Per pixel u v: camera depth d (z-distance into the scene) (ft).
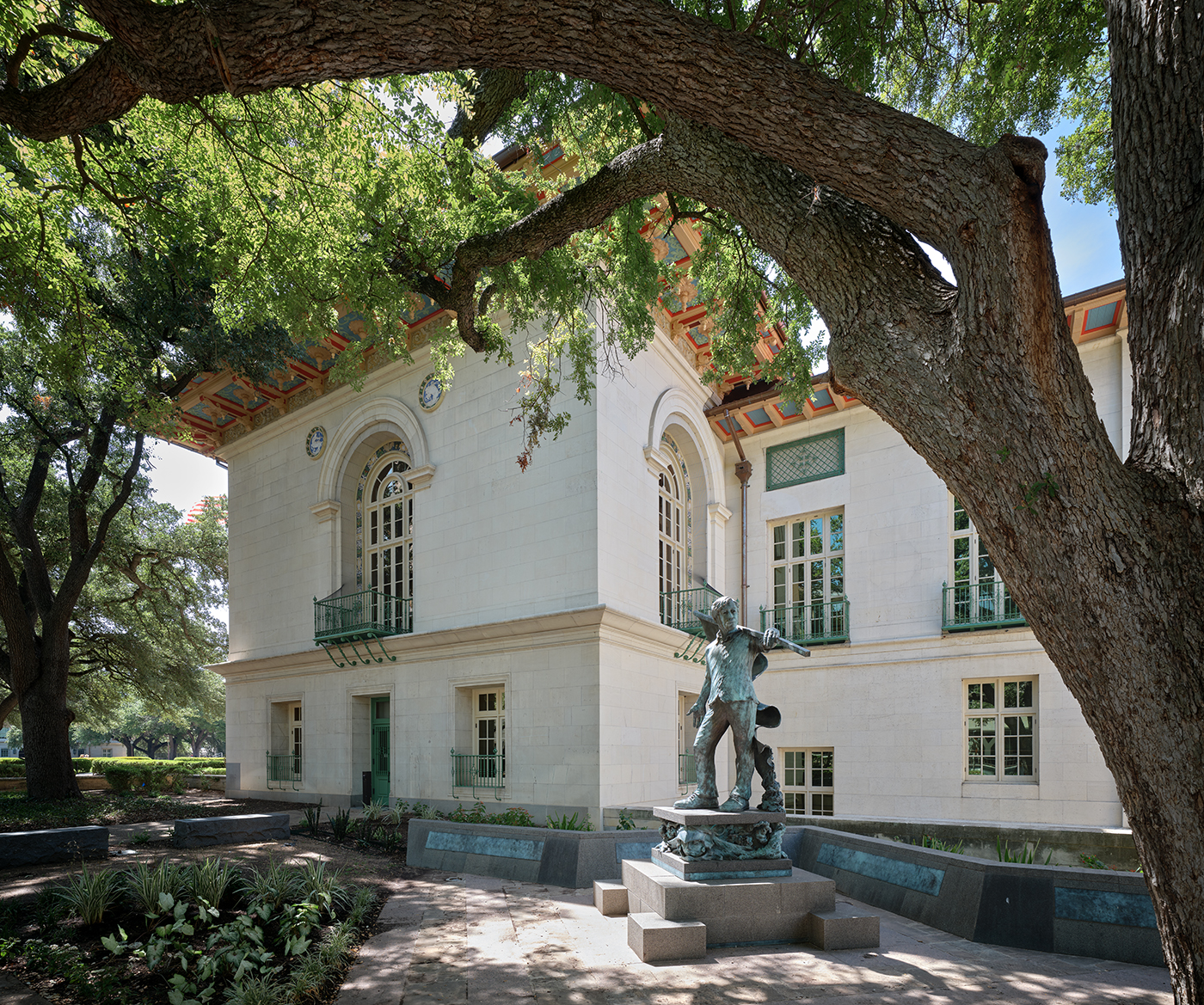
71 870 29.01
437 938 22.18
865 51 23.35
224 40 12.33
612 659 47.06
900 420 13.23
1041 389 11.23
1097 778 46.03
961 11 26.86
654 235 46.88
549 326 37.96
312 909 21.85
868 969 19.21
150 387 47.98
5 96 15.65
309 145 27.63
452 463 56.70
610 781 45.47
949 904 23.00
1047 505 10.93
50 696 63.93
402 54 12.78
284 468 72.59
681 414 60.08
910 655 54.29
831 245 14.47
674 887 21.17
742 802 23.68
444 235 30.07
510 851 31.30
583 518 48.06
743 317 31.27
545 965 19.65
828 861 29.19
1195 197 11.45
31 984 17.84
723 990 17.72
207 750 250.98
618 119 27.89
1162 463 11.18
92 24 26.04
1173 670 10.09
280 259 29.19
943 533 54.44
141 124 27.81
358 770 60.90
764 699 60.54
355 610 61.36
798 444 63.21
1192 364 10.98
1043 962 19.74
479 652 51.93
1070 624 10.90
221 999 17.24
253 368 56.39
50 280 31.42
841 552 60.08
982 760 51.06
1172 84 11.82
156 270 42.75
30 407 57.77
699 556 62.75
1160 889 10.38
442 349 35.88
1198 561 10.31
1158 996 17.11
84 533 66.33
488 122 30.99
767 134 13.15
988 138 28.68
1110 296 45.68
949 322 12.64
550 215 23.16
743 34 12.84
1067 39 23.95
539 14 12.17
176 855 33.68
